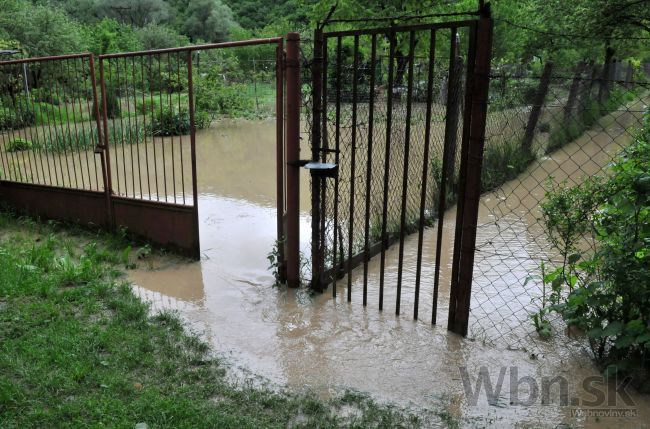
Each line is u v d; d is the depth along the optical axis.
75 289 4.52
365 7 7.64
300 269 4.98
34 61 6.24
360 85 6.43
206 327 4.09
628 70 15.23
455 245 3.85
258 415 2.96
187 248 5.60
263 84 23.41
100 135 6.03
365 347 3.79
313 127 4.48
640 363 3.34
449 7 7.83
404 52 7.47
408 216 6.53
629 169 3.41
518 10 14.24
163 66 14.59
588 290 3.37
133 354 3.49
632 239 3.20
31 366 3.27
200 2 60.19
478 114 3.53
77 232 6.34
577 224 4.00
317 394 3.20
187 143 14.54
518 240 6.19
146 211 5.81
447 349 3.75
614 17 10.52
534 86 7.68
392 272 5.31
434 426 2.89
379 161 7.45
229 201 8.59
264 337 3.94
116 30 38.88
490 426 2.90
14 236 6.20
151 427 2.75
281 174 4.82
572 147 10.68
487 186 7.91
